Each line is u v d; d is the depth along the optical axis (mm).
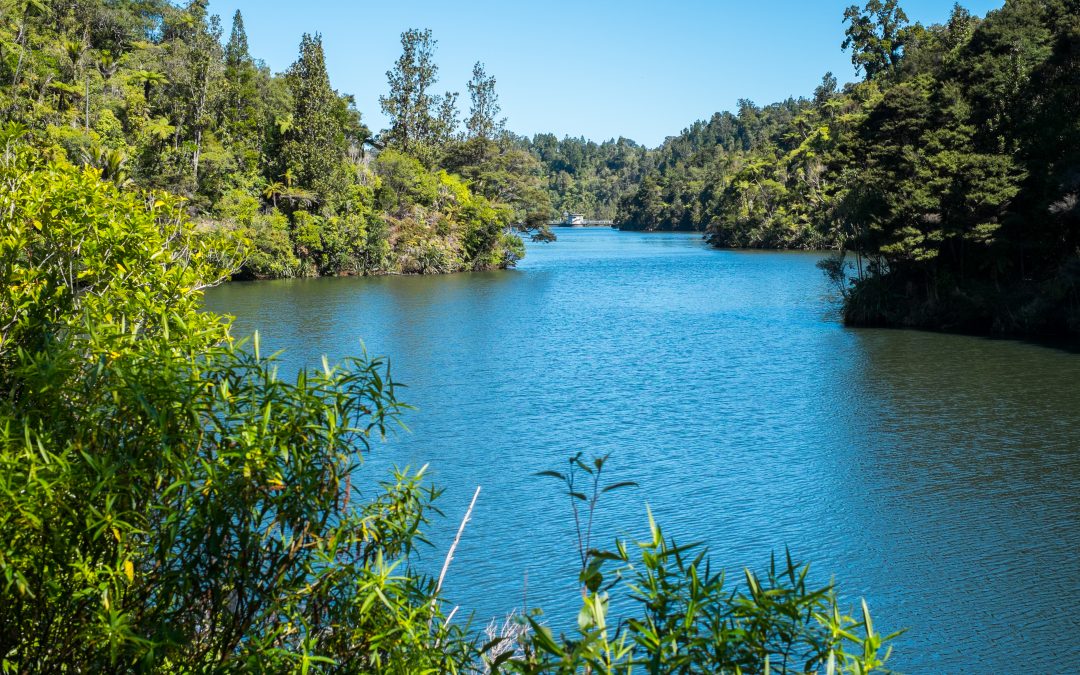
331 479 4164
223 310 58812
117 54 91688
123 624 3451
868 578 16453
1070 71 50188
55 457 3562
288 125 90625
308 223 87500
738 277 85812
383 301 65938
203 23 90250
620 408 30641
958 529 18828
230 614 3906
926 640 14195
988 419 28344
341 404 4293
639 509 20156
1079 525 18828
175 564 4070
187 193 74500
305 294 70812
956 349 42156
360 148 112875
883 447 25312
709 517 19672
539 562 17031
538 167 129000
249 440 3889
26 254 5371
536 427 27828
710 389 33906
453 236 99312
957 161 49406
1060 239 49562
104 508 3723
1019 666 13336
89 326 4281
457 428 27594
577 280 85500
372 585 3881
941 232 48562
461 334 49219
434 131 125750
